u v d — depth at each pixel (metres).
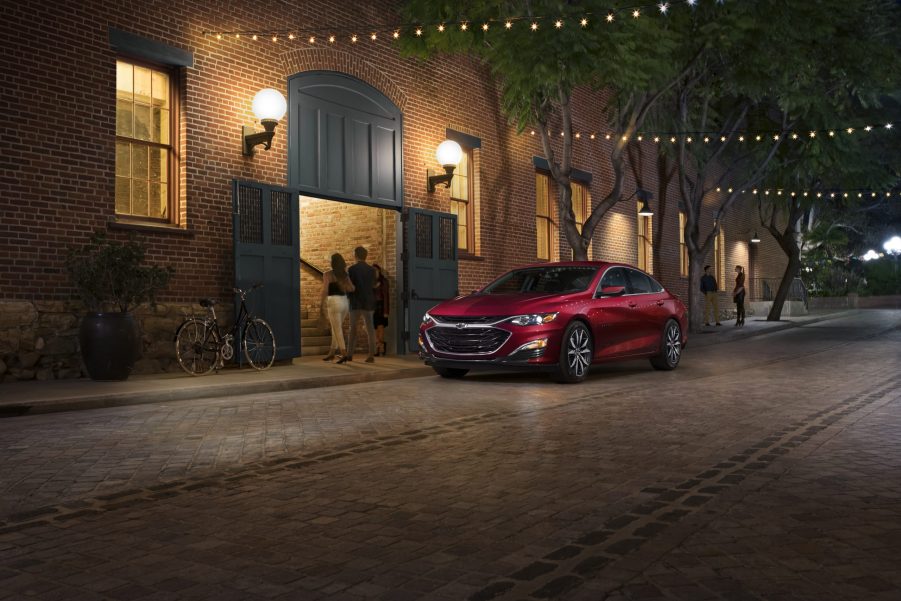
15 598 3.31
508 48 14.15
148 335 11.71
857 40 19.05
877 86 20.08
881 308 44.41
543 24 13.55
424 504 4.79
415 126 16.73
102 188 11.33
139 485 5.33
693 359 15.29
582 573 3.54
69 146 10.96
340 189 14.95
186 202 12.38
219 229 12.82
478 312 11.10
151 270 10.79
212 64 12.81
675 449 6.39
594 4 13.77
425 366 13.10
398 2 16.34
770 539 4.00
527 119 17.22
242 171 13.22
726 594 3.26
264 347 12.87
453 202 18.03
